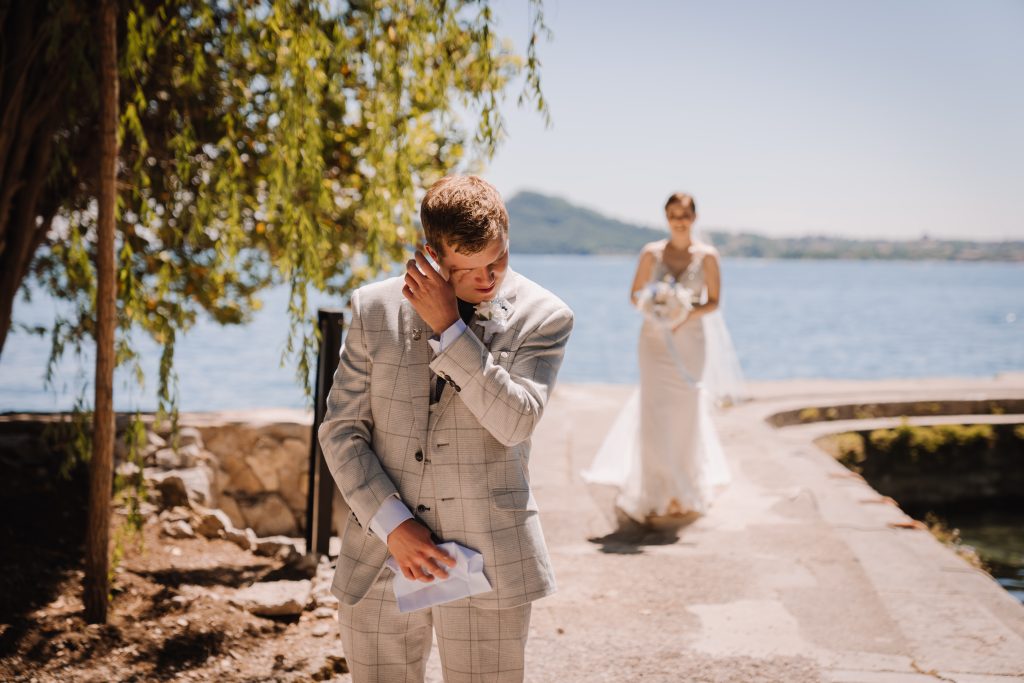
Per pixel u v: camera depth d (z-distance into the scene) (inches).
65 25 165.3
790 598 180.4
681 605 177.6
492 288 84.4
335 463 85.0
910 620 167.2
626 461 273.1
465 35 152.3
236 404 912.9
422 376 84.8
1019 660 148.4
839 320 2694.4
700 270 252.7
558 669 147.2
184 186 204.8
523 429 81.0
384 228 185.6
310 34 158.9
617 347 1793.8
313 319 165.9
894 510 250.1
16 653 137.3
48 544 184.2
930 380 591.5
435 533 84.0
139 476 171.0
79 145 200.5
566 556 212.5
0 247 183.9
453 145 227.3
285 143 164.2
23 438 240.7
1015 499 459.5
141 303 181.6
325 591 171.3
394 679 87.4
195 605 160.2
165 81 203.5
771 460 317.1
